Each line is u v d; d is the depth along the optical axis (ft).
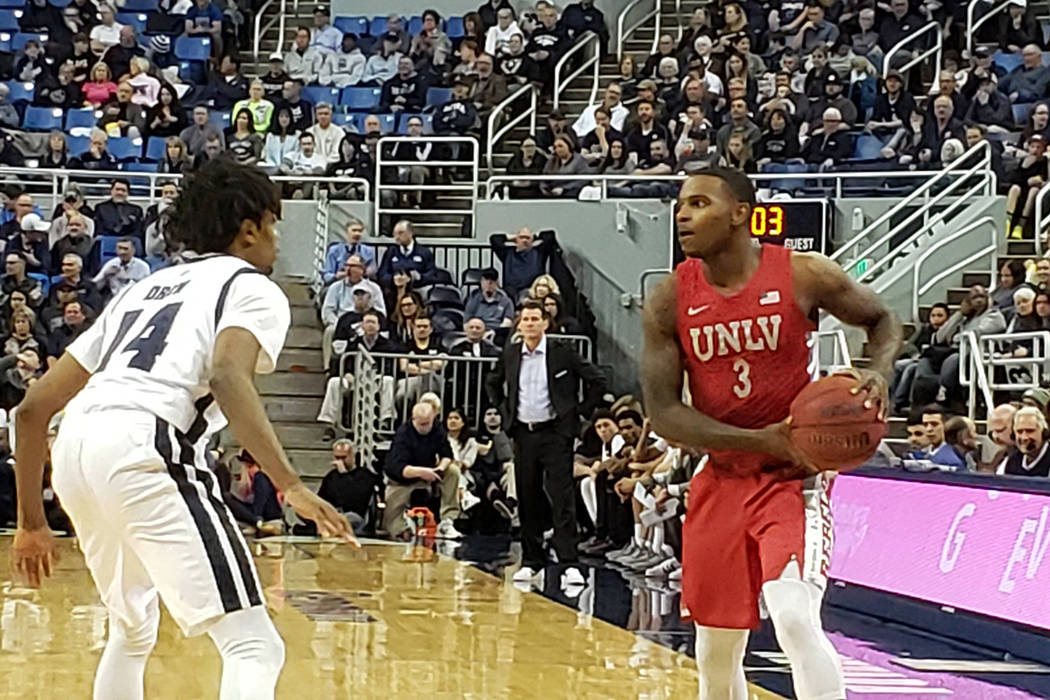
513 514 39.01
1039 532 20.11
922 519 22.81
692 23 53.36
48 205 48.55
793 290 11.45
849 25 51.44
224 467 37.27
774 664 18.56
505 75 53.47
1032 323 34.22
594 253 46.44
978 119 45.16
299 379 43.98
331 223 47.85
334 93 54.08
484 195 49.67
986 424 31.55
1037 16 52.21
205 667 17.43
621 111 49.57
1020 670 18.86
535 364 30.48
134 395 9.50
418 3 58.39
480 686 16.57
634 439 34.63
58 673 16.63
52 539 10.36
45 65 53.16
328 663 17.94
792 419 10.94
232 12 57.36
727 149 45.88
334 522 9.26
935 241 40.93
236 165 10.45
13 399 39.06
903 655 20.02
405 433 38.29
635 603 25.18
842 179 45.47
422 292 43.88
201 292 9.78
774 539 11.01
